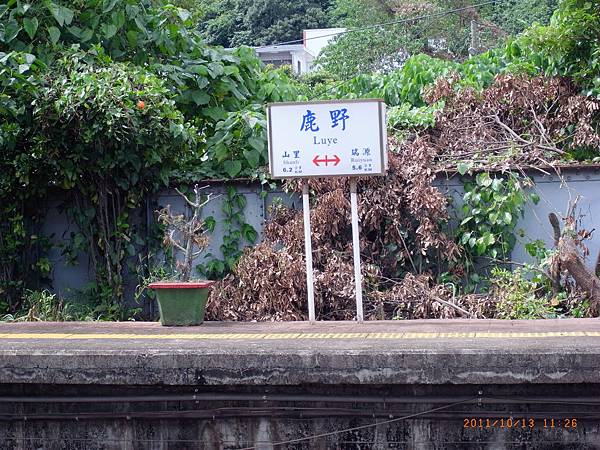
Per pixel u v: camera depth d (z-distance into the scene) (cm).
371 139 748
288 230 916
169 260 960
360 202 904
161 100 914
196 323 777
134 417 615
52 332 745
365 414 589
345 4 3256
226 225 959
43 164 930
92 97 865
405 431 589
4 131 896
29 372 610
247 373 587
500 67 1161
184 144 941
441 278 904
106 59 941
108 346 624
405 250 905
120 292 942
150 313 952
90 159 912
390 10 2998
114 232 947
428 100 1080
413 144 924
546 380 559
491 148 986
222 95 1077
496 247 904
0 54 905
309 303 776
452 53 2906
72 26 992
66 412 625
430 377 569
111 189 945
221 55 1096
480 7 3200
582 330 692
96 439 623
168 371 595
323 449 598
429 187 885
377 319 858
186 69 1046
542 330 697
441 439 586
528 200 909
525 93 1030
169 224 876
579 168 900
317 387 595
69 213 968
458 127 1023
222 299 891
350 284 874
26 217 980
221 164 977
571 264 821
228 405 606
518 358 561
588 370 554
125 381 599
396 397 587
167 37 1037
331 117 750
